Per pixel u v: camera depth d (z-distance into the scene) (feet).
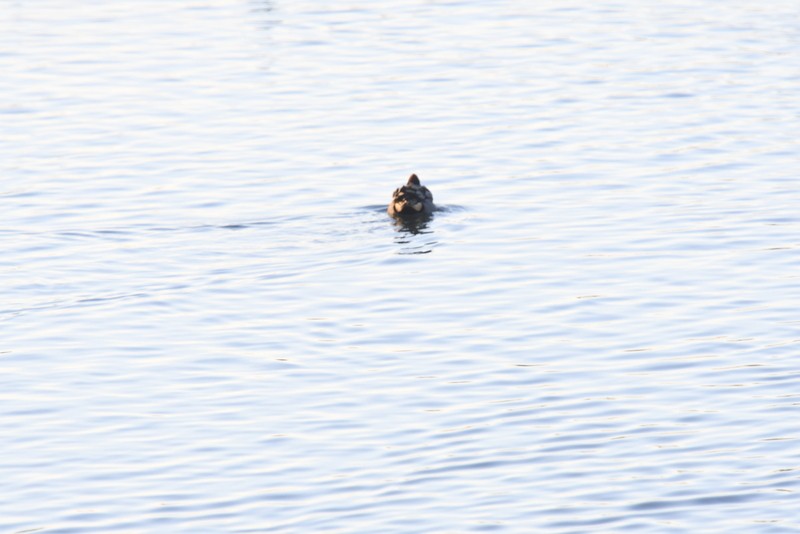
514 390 145.59
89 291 177.47
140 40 339.77
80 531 118.42
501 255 189.16
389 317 167.53
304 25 356.18
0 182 226.58
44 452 133.59
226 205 213.46
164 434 137.18
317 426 138.21
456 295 174.40
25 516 121.08
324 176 228.84
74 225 203.92
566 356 154.30
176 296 175.63
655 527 117.19
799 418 136.98
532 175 227.20
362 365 153.48
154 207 212.64
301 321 166.71
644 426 136.36
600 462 128.98
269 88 291.58
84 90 290.56
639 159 234.38
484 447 132.87
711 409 139.74
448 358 154.81
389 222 204.64
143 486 126.41
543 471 127.65
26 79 299.17
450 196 217.56
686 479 125.39
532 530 116.98
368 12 369.91
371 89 288.10
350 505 122.01
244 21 363.15
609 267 183.11
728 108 265.75
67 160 239.91
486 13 364.38
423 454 131.54
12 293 176.45
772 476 125.39
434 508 120.98
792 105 266.36
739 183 219.20
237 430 137.69
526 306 169.99
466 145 245.86
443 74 298.76
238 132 257.96
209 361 155.43
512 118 262.88
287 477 127.54
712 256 186.29
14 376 151.74
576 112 265.95
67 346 160.25
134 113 272.51
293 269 185.26
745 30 336.90
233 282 180.34
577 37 332.80
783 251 187.21
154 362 155.43
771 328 160.56
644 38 330.13
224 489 125.59
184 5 386.32
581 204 211.41
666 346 156.35
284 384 148.77
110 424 139.74
